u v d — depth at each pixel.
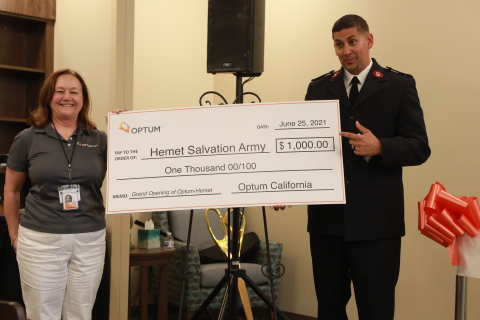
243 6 2.67
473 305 3.64
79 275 2.78
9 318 1.45
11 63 4.55
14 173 2.81
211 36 2.73
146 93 5.00
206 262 4.44
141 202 2.47
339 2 4.41
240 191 2.44
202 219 4.77
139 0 4.95
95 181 2.81
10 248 3.27
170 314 4.68
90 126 2.89
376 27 4.16
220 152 2.46
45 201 2.72
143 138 2.51
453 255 2.22
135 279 4.81
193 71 5.35
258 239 4.64
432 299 3.84
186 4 5.29
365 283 2.39
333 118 2.43
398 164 2.31
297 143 2.44
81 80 2.86
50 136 2.78
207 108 2.49
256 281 4.38
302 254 4.62
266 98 4.94
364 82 2.44
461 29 3.74
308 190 2.41
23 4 4.26
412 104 2.39
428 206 2.26
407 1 4.00
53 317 2.76
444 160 3.80
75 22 4.02
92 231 2.79
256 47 2.74
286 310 4.71
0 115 4.54
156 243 4.27
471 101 3.69
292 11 4.75
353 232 2.38
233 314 2.64
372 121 2.42
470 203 2.22
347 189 2.43
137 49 4.93
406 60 4.00
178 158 2.48
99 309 3.39
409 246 3.96
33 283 2.70
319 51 4.54
